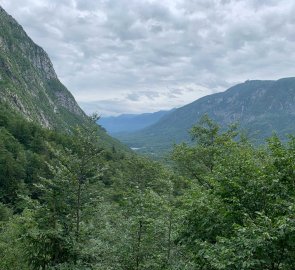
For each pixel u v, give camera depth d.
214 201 13.01
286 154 11.67
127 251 14.96
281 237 9.34
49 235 14.26
